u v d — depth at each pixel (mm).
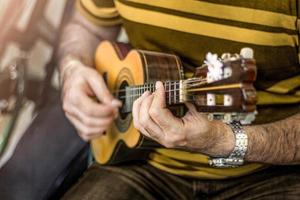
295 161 1006
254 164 1060
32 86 1385
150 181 1102
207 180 1079
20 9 1356
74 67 1183
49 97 1378
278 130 989
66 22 1368
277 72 1028
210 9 1013
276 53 1007
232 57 813
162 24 1067
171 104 911
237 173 1064
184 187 1093
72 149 1293
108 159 1146
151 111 895
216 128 942
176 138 912
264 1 982
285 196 1021
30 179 1296
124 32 1261
